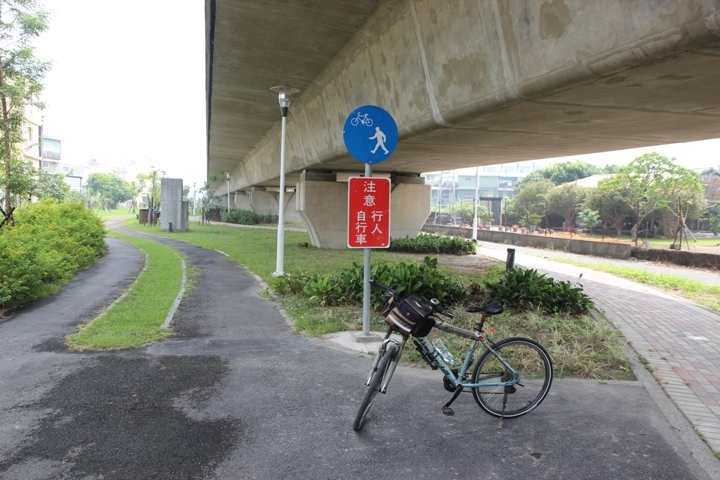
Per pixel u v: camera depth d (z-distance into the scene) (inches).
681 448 138.8
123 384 181.3
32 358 208.7
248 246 764.0
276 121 781.3
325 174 743.7
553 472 126.3
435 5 271.1
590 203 1234.6
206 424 150.6
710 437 144.9
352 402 168.6
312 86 530.9
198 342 238.4
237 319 286.8
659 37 155.6
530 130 320.5
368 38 362.9
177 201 1136.2
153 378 187.9
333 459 131.5
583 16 182.5
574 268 604.1
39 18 536.1
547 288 305.3
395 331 153.1
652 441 142.6
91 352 218.5
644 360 214.7
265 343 237.9
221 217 1663.4
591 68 184.9
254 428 148.4
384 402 168.6
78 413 156.6
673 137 346.9
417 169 728.3
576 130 318.0
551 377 161.3
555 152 458.6
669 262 711.1
